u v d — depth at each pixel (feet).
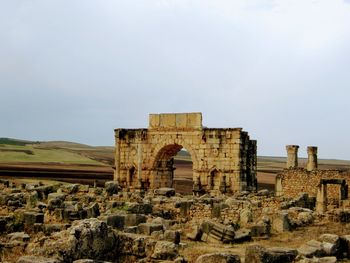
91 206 119.85
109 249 68.28
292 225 113.60
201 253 78.07
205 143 200.34
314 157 205.26
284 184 199.31
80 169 431.84
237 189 193.98
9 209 124.47
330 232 105.70
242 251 84.48
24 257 57.00
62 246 63.46
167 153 214.48
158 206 142.20
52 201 118.62
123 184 219.00
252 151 209.36
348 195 178.50
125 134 219.41
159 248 70.79
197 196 176.96
